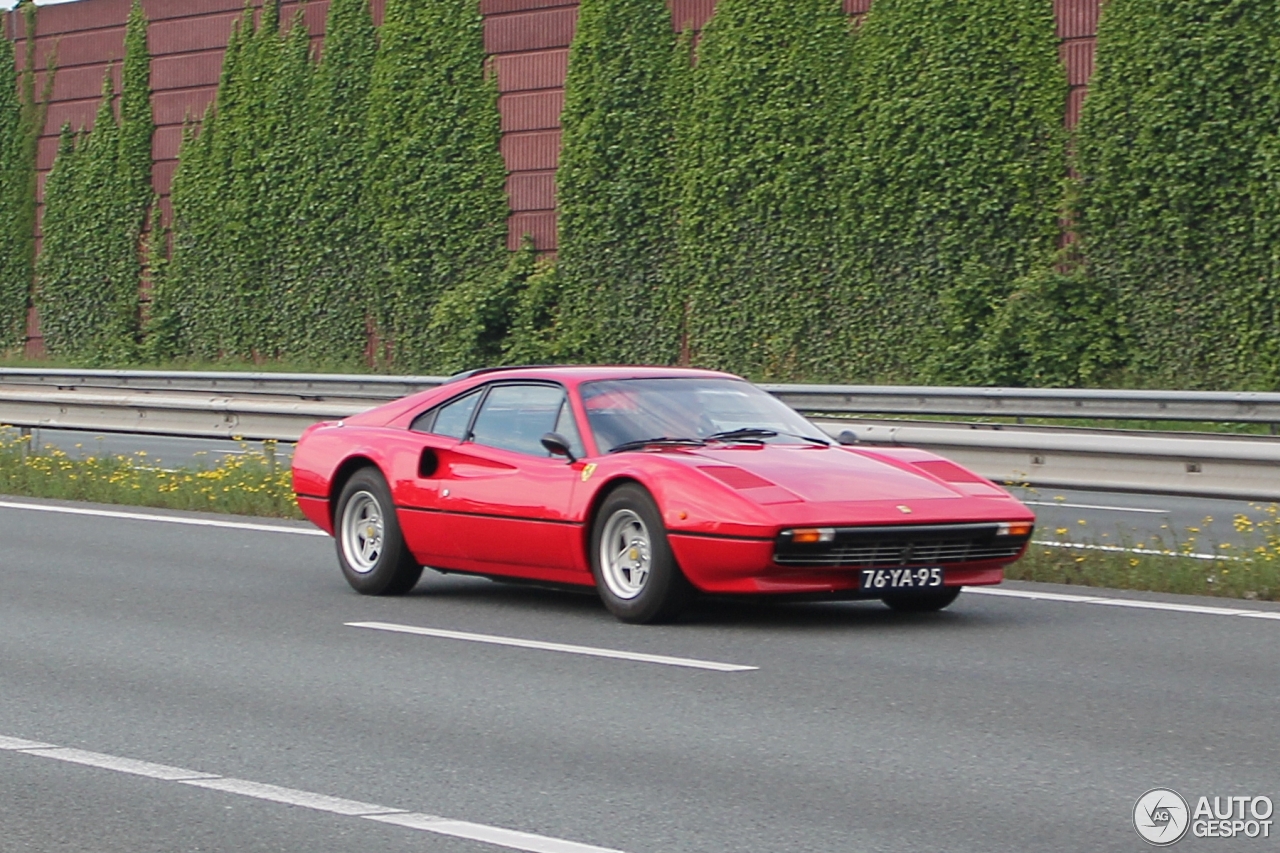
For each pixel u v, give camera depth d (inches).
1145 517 661.3
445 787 251.9
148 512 666.8
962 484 403.5
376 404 905.5
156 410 991.6
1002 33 1245.1
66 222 1904.5
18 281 1946.4
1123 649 364.2
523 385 439.2
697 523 377.1
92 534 597.3
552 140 1518.2
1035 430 817.5
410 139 1601.9
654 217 1451.8
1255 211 1137.4
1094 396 900.6
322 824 231.8
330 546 563.8
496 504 423.5
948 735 283.1
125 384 1286.9
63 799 246.7
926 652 362.0
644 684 329.4
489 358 1542.8
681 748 276.4
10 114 1947.6
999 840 221.9
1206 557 484.1
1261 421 846.5
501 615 420.8
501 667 349.1
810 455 408.2
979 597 442.3
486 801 243.9
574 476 408.2
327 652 369.1
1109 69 1196.5
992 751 271.1
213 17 1777.8
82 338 1898.4
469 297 1537.9
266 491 678.5
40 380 1294.3
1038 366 1222.9
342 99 1662.2
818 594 382.0
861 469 400.5
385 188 1624.0
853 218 1326.3
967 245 1270.9
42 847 221.6
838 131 1332.4
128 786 254.1
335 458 469.7
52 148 1918.1
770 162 1368.1
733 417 428.5
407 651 369.7
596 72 1472.7
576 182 1491.1
